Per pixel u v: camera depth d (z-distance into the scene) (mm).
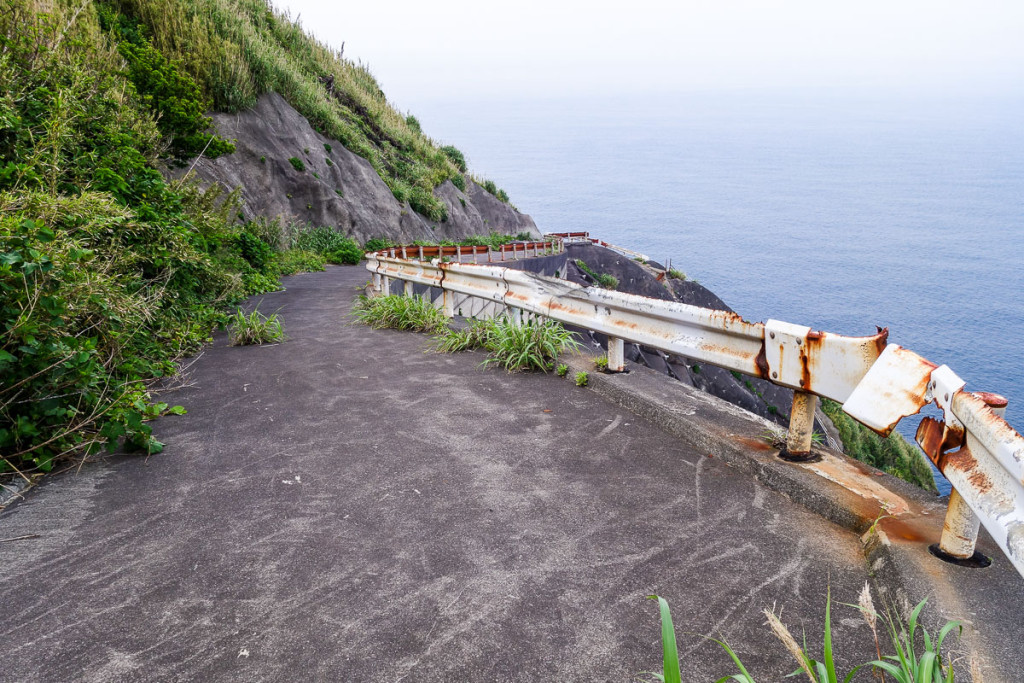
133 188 9703
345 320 10492
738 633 2320
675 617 2430
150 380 6238
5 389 3980
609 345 5766
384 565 2859
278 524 3283
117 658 2256
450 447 4355
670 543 2998
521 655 2227
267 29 39594
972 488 2176
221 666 2199
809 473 3516
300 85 34531
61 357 4238
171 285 8797
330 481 3830
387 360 7145
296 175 29484
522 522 3246
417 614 2482
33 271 4117
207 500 3600
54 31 9594
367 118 43719
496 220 50719
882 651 2186
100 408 4496
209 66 27016
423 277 9859
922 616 2229
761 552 2893
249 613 2512
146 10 25109
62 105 7766
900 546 2674
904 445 34656
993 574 2445
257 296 14508
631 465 3959
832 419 39969
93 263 6191
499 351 6648
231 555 2977
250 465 4117
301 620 2459
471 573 2777
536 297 6863
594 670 2143
